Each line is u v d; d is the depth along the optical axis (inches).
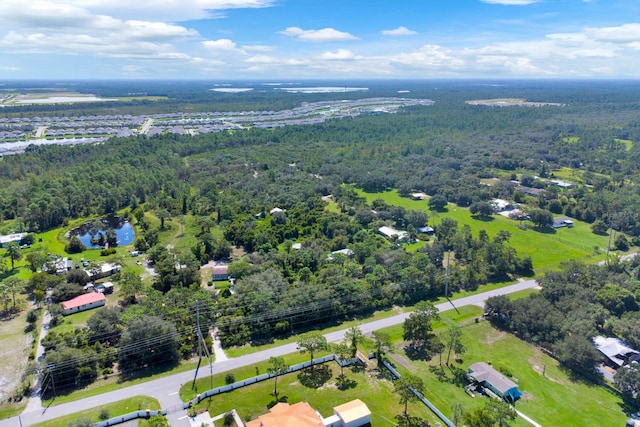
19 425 2910.9
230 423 2950.3
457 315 4451.3
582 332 3769.7
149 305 4089.6
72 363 3346.5
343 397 3255.4
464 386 3385.8
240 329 3964.1
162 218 6943.9
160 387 3321.9
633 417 3088.1
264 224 6855.3
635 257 5526.6
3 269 5128.0
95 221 7057.1
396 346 3914.9
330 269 4847.4
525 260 5462.6
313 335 3597.4
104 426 2920.8
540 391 3341.5
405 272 4842.5
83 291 4739.2
